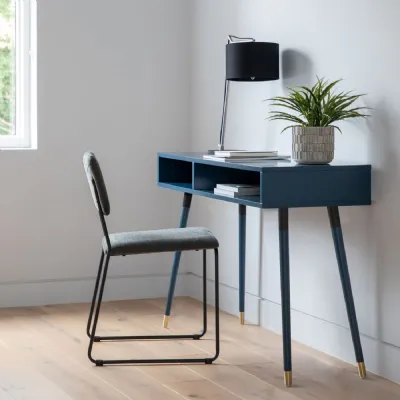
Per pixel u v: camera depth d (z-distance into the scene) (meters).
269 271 5.54
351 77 4.90
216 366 4.90
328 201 4.73
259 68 5.23
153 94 6.18
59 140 6.01
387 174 4.72
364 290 4.88
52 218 6.02
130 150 6.16
